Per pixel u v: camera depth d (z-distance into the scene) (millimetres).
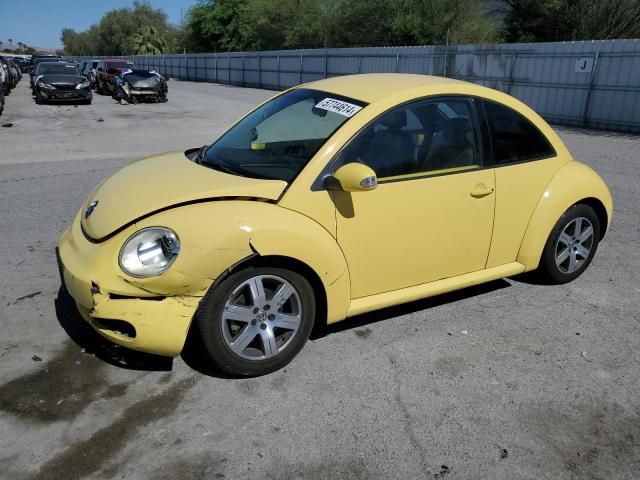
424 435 2697
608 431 2758
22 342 3439
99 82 27812
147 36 83312
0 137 12062
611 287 4410
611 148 11734
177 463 2482
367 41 35750
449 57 21250
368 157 3254
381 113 3316
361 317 3840
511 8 27484
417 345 3494
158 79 22719
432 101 3527
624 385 3137
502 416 2850
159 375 3123
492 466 2514
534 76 17672
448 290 3715
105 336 2920
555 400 2988
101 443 2596
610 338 3643
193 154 4137
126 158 9695
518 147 3896
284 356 3150
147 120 16078
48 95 20328
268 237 2895
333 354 3367
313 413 2836
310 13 40719
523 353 3438
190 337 3490
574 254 4367
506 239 3902
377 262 3354
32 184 7516
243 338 3014
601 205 4391
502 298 4180
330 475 2441
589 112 16094
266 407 2873
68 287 3035
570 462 2549
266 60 35562
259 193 3023
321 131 3312
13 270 4527
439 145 3506
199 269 2779
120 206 3094
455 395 3010
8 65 27312
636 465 2539
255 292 2979
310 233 3025
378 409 2879
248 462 2500
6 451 2529
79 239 3172
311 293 3162
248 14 48312
